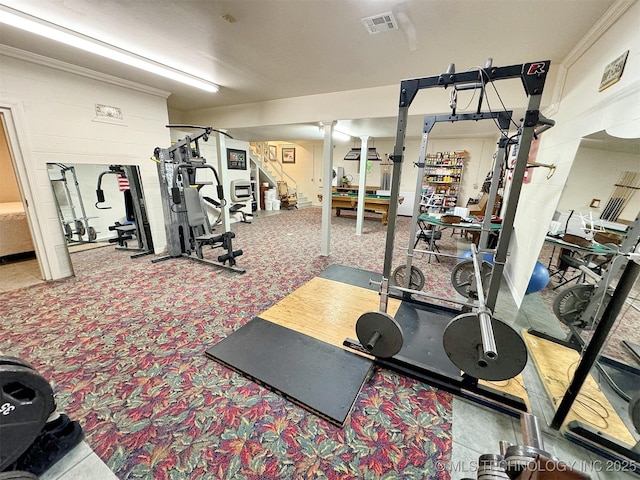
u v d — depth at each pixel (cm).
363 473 133
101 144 369
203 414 163
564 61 274
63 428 141
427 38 239
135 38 251
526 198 343
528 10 193
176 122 549
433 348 223
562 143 267
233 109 499
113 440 147
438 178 845
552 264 249
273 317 267
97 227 454
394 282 316
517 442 150
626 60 178
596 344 137
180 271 387
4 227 397
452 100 208
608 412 163
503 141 252
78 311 273
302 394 175
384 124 466
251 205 842
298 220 806
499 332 150
